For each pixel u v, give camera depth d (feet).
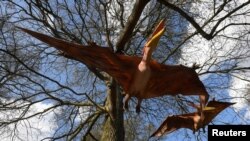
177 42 43.78
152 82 13.71
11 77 36.78
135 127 50.29
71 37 39.24
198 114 14.37
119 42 22.65
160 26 12.77
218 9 34.47
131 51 44.19
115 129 38.11
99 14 41.73
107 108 39.14
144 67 13.28
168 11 42.27
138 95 13.89
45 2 38.14
